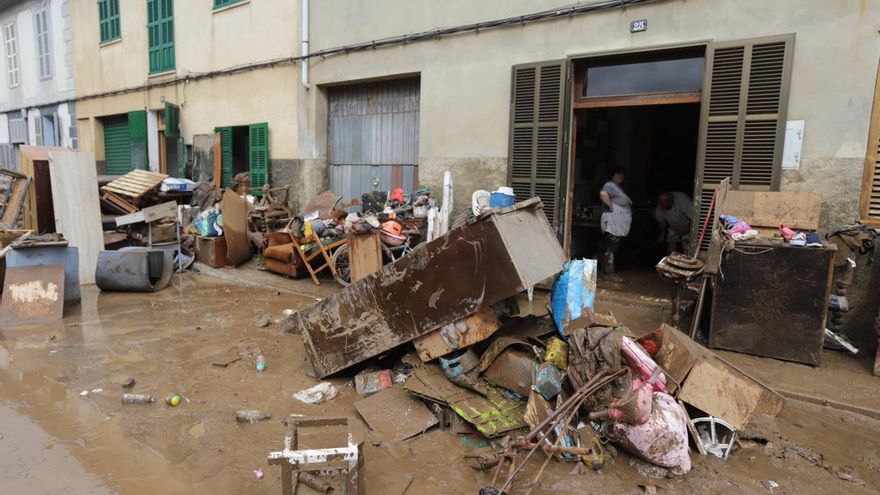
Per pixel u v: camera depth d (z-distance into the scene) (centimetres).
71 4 1337
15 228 823
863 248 448
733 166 526
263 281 777
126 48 1224
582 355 331
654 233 1018
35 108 1526
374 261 652
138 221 836
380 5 794
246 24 981
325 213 797
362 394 393
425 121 756
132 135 1233
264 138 974
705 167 543
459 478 294
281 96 944
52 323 574
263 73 966
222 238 860
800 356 439
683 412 314
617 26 588
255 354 480
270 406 379
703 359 330
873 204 464
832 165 480
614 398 314
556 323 384
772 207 496
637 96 599
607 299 610
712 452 317
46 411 365
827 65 478
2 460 302
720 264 459
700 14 538
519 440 289
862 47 461
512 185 675
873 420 358
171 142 1202
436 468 303
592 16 603
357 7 823
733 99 522
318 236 745
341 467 251
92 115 1343
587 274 383
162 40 1139
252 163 1003
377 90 865
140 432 339
